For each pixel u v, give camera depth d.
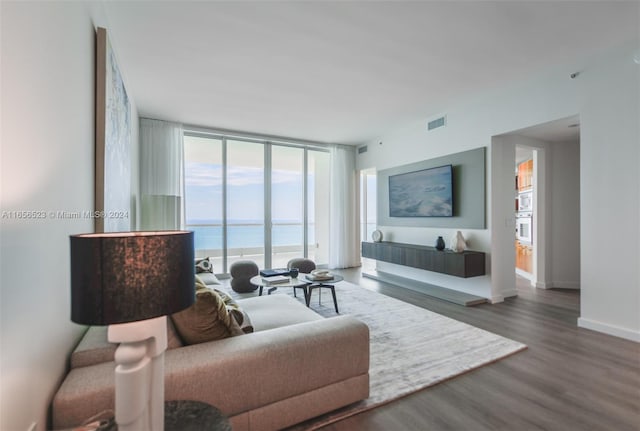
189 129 5.23
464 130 4.39
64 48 1.33
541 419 1.69
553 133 4.20
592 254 3.01
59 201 1.26
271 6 2.28
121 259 0.81
